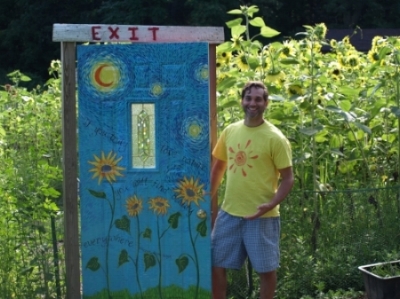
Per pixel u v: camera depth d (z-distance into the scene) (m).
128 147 4.83
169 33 4.79
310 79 6.15
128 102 4.80
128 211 4.86
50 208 5.17
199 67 4.77
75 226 4.89
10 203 5.13
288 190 4.65
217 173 4.97
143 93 4.79
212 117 4.96
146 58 4.78
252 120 4.68
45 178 5.24
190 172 4.81
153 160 4.83
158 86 4.78
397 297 5.21
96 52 4.78
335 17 33.25
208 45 4.75
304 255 5.70
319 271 5.72
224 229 4.79
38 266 5.14
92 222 4.87
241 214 4.71
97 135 4.82
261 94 4.64
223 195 5.73
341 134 6.64
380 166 6.68
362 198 5.99
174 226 4.85
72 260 4.91
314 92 6.13
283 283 5.64
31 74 30.97
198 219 4.83
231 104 5.90
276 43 6.14
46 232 5.19
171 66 4.77
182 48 4.77
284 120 6.12
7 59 32.47
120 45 4.77
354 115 6.20
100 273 4.89
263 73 6.04
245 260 5.23
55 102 8.04
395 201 6.10
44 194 5.17
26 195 5.12
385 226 5.98
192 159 4.80
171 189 4.83
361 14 32.59
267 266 4.70
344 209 5.95
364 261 5.84
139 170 4.83
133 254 4.88
